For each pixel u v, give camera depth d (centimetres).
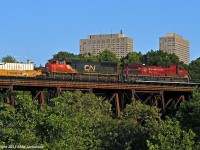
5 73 12556
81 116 7644
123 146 8362
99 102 10950
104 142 8406
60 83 11681
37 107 6725
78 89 12069
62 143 6184
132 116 9125
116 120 8888
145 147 8219
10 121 6397
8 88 11406
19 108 6550
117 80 13512
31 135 6034
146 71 15238
